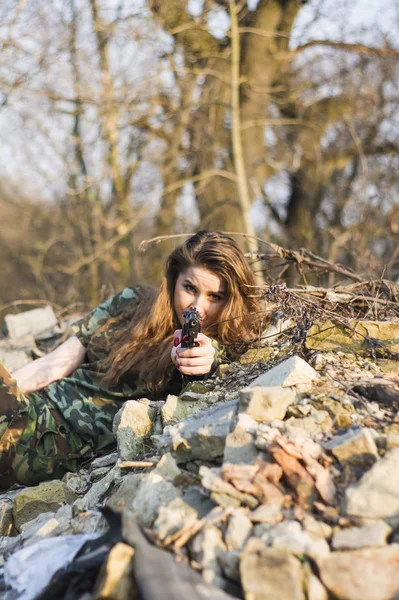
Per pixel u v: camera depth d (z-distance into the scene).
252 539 1.67
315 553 1.60
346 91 9.28
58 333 4.88
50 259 11.55
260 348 2.82
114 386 3.03
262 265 4.42
